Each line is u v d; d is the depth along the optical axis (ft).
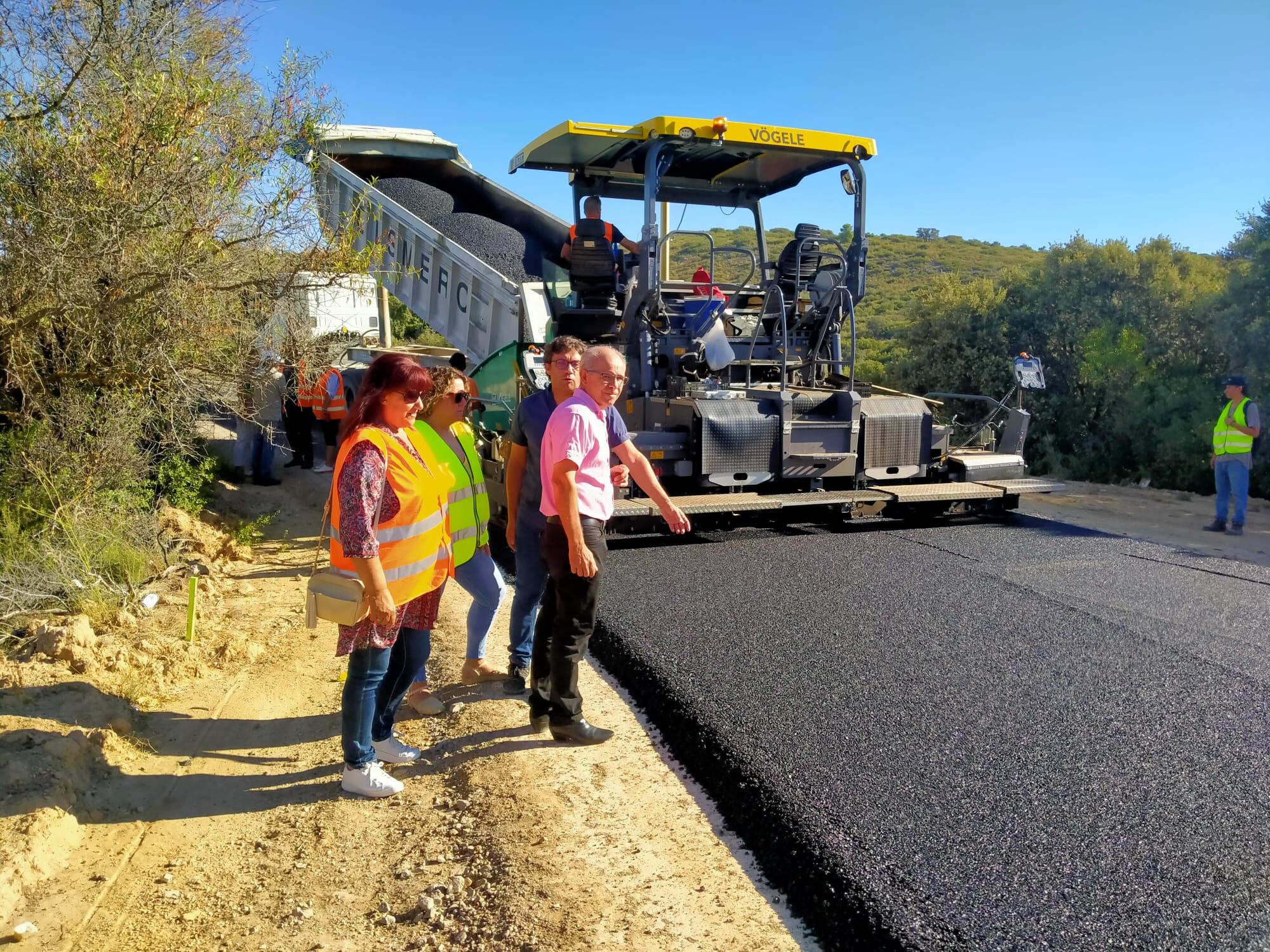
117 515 19.88
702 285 26.11
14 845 9.39
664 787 10.82
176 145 18.34
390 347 40.50
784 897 8.63
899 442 24.27
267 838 10.27
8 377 18.98
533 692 12.29
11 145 17.70
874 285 130.82
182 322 19.03
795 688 12.54
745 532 23.03
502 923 8.34
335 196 33.12
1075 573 18.80
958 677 12.91
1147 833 8.82
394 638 10.84
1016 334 46.39
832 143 23.85
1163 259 44.98
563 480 10.98
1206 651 13.98
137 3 19.38
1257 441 34.60
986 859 8.41
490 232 31.76
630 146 23.99
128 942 8.50
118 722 12.51
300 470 34.12
